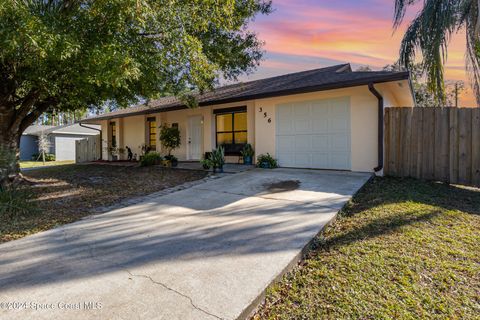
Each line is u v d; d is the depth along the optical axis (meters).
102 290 2.38
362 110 7.45
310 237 3.39
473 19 7.80
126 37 5.15
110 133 16.72
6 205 4.77
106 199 5.92
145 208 5.05
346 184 6.21
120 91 6.87
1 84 6.60
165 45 5.64
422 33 8.23
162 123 13.57
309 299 2.27
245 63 8.91
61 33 4.20
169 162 10.86
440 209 4.36
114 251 3.20
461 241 3.22
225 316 2.01
